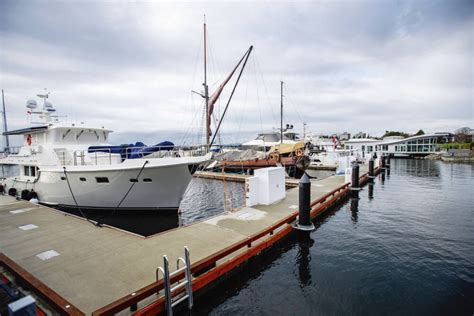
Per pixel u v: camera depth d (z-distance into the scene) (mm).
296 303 5395
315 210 10906
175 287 4609
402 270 6629
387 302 5355
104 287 4664
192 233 7438
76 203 11898
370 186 19734
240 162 27312
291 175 25906
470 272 6480
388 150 56375
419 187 19281
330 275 6484
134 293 4062
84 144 14648
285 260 7367
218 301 5523
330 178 20172
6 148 17797
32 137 15305
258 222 8539
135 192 11180
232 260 5969
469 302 5305
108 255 5973
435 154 48938
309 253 7770
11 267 5020
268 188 10883
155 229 11062
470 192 17109
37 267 5418
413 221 10781
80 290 4570
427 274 6422
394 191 17719
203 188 20922
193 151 12539
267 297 5637
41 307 4152
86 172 11258
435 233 9273
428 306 5207
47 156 13078
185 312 4855
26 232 7582
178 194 11625
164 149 11711
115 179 11000
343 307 5238
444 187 19156
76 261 5680
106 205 11891
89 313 3965
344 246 8242
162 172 10695
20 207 10680
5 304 4305
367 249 7957
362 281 6176
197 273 5477
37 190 13516
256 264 6930
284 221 8234
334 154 33281
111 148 11625
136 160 10477
